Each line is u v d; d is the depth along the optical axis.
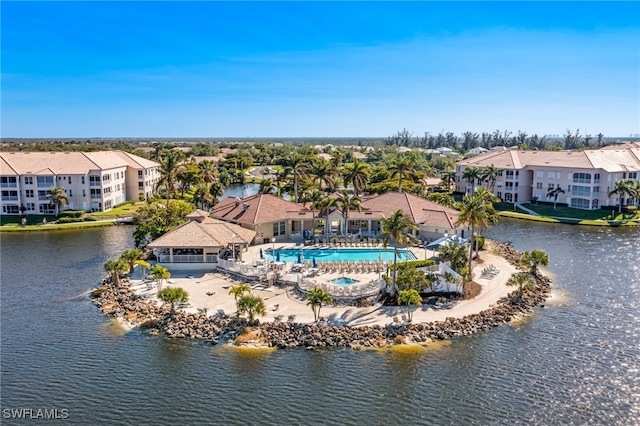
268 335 46.31
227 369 41.19
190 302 54.44
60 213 112.06
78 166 118.62
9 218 111.00
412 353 43.81
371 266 64.31
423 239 83.12
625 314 53.12
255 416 35.00
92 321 51.53
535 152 139.62
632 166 126.44
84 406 36.47
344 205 81.50
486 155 150.38
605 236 94.50
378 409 35.78
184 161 139.75
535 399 37.09
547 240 90.81
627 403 36.66
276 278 60.25
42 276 68.00
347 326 47.75
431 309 52.28
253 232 77.69
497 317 50.81
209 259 67.25
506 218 116.69
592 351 44.50
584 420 34.75
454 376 40.19
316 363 42.12
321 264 64.56
